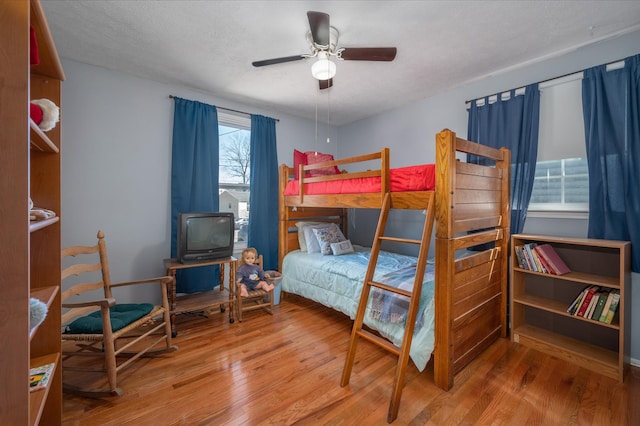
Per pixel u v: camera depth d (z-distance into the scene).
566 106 2.40
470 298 2.09
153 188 3.01
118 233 2.82
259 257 3.23
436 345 1.87
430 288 2.13
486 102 2.83
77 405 1.67
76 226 2.61
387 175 2.21
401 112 3.75
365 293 1.96
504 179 2.50
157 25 2.04
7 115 0.70
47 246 1.34
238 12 1.90
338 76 2.85
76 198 2.61
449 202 1.82
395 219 3.86
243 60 2.56
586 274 2.24
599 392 1.78
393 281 2.28
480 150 2.23
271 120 3.85
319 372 2.00
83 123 2.62
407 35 2.15
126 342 2.44
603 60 2.22
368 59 2.12
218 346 2.37
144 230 2.97
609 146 2.13
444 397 1.74
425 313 1.98
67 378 1.93
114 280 2.81
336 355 2.23
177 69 2.73
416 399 1.73
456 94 3.16
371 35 2.15
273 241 3.87
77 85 2.59
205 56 2.49
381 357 2.20
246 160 3.85
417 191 2.03
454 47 2.32
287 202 3.54
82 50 2.39
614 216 2.11
